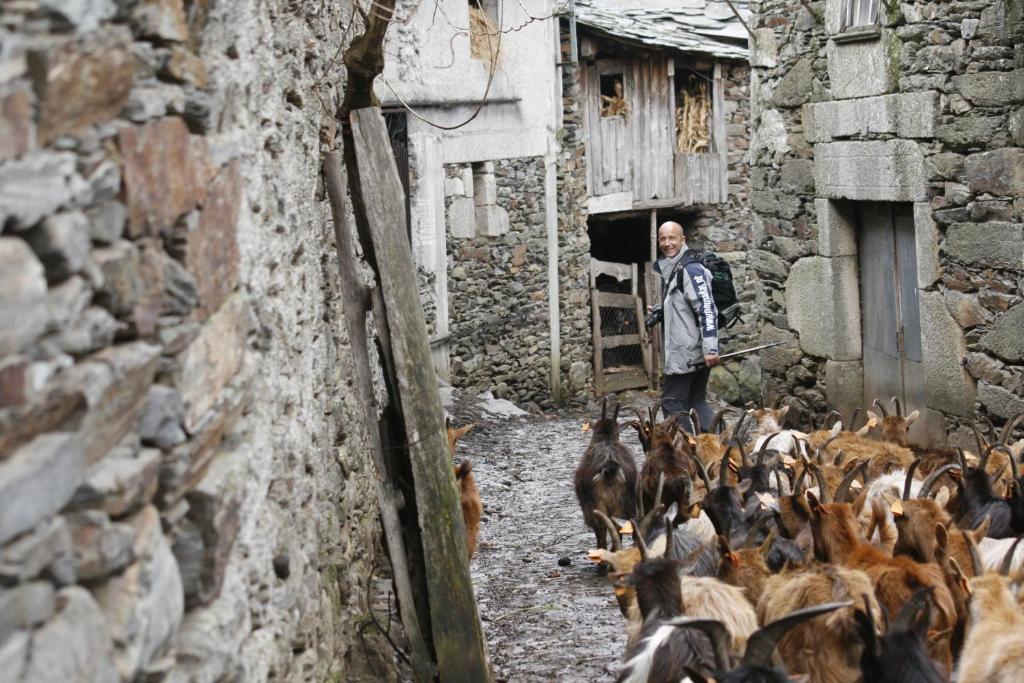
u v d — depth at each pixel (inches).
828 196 450.9
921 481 296.8
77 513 81.6
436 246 594.9
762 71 487.2
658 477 319.9
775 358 495.2
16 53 74.0
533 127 671.1
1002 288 366.0
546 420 622.5
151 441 95.2
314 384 180.2
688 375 427.2
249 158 131.6
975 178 372.8
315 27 214.2
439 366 603.8
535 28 668.1
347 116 218.8
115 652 84.4
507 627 280.7
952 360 389.1
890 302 437.1
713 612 191.0
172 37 101.7
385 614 229.1
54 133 79.6
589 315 734.5
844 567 205.3
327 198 219.3
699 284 417.1
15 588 70.6
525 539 367.2
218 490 106.2
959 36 375.6
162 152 98.2
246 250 127.6
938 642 192.7
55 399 76.6
